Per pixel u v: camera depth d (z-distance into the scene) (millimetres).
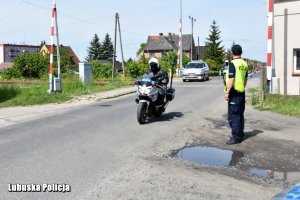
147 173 6285
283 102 13844
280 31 15914
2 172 6328
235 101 8422
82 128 10344
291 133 9383
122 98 19219
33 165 6730
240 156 7398
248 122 10930
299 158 7215
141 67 42719
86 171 6379
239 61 8453
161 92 11352
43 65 50625
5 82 33406
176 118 11914
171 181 5883
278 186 5691
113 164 6801
